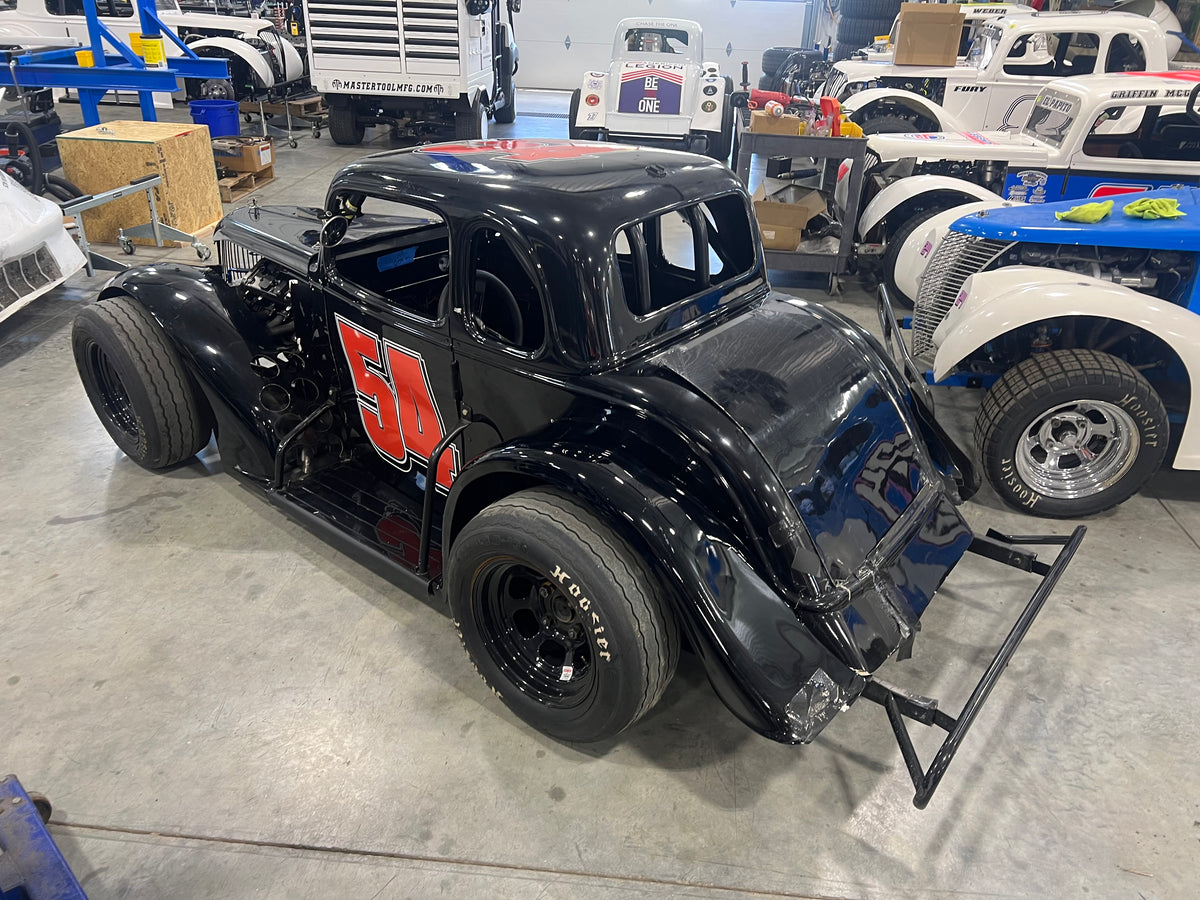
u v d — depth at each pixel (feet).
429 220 11.12
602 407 7.61
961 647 9.54
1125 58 26.08
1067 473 11.68
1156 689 8.96
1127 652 9.46
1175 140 20.17
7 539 10.98
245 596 10.11
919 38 28.17
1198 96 18.98
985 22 29.76
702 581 6.83
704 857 7.20
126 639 9.40
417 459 10.08
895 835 7.41
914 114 27.53
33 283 16.47
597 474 7.14
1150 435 11.09
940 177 20.08
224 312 11.19
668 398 7.34
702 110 30.66
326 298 10.16
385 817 7.50
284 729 8.34
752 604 7.00
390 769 7.97
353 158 32.73
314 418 10.58
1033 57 27.40
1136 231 12.55
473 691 8.88
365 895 6.84
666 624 7.16
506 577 7.94
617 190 7.93
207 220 23.36
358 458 11.35
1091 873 7.07
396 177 8.63
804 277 22.54
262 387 10.76
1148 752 8.21
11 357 16.12
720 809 7.64
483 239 8.09
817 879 7.02
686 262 9.47
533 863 7.12
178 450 11.88
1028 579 10.66
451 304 8.34
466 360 8.52
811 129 19.65
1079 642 9.61
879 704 8.21
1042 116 21.97
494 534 7.41
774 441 7.39
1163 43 25.67
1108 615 10.02
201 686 8.81
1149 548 11.26
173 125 22.93
